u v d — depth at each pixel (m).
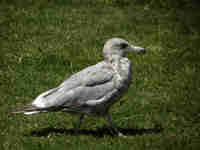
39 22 15.40
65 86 7.78
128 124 8.71
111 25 15.55
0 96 9.79
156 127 8.60
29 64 11.67
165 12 17.94
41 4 17.56
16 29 14.52
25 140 7.79
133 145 7.67
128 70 7.92
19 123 8.52
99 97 7.77
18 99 9.71
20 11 16.53
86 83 7.74
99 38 14.05
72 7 17.52
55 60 11.90
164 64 12.09
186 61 12.55
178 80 11.04
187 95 10.14
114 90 7.84
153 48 13.41
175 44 14.03
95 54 12.51
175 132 8.34
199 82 10.98
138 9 17.97
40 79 10.78
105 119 8.93
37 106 7.57
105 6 17.95
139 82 10.79
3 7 16.97
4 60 11.84
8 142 7.68
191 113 9.26
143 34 14.85
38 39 13.69
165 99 9.88
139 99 9.85
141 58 12.43
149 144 7.72
